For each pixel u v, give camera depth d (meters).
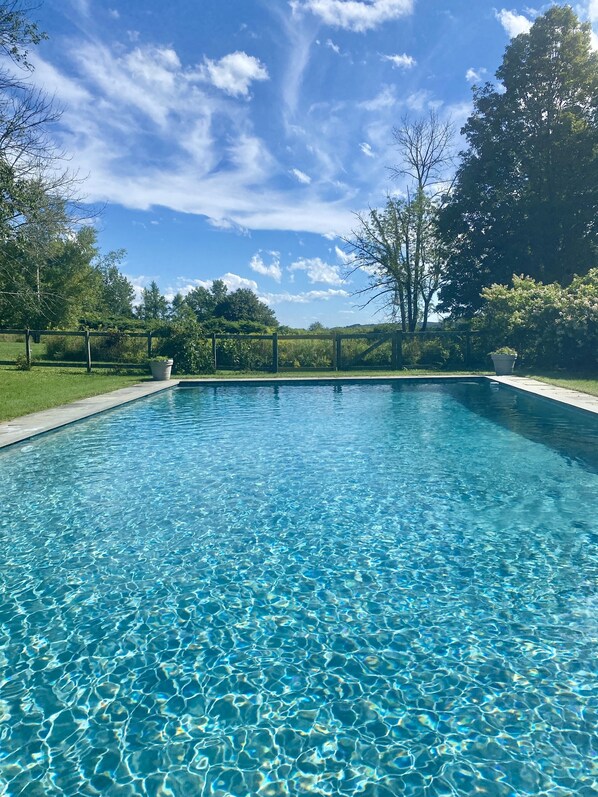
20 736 2.53
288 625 3.46
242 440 9.03
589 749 2.42
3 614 3.61
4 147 14.98
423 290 29.81
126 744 2.48
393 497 5.95
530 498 5.88
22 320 36.12
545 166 25.45
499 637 3.29
